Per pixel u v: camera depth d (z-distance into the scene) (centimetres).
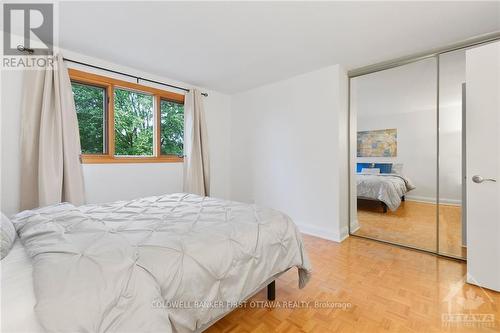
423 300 161
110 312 75
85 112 255
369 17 182
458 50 227
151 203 195
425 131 301
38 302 70
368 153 331
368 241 280
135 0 162
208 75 310
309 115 304
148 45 226
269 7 170
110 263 86
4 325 67
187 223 139
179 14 178
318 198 298
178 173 333
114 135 273
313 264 218
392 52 245
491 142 172
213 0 162
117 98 279
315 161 300
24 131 203
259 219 155
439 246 255
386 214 340
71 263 84
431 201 306
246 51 241
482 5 167
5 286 79
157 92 309
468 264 181
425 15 180
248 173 379
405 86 300
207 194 348
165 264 96
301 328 135
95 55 247
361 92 324
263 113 357
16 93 205
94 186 252
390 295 167
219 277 110
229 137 408
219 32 204
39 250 94
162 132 324
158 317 81
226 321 141
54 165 211
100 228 119
